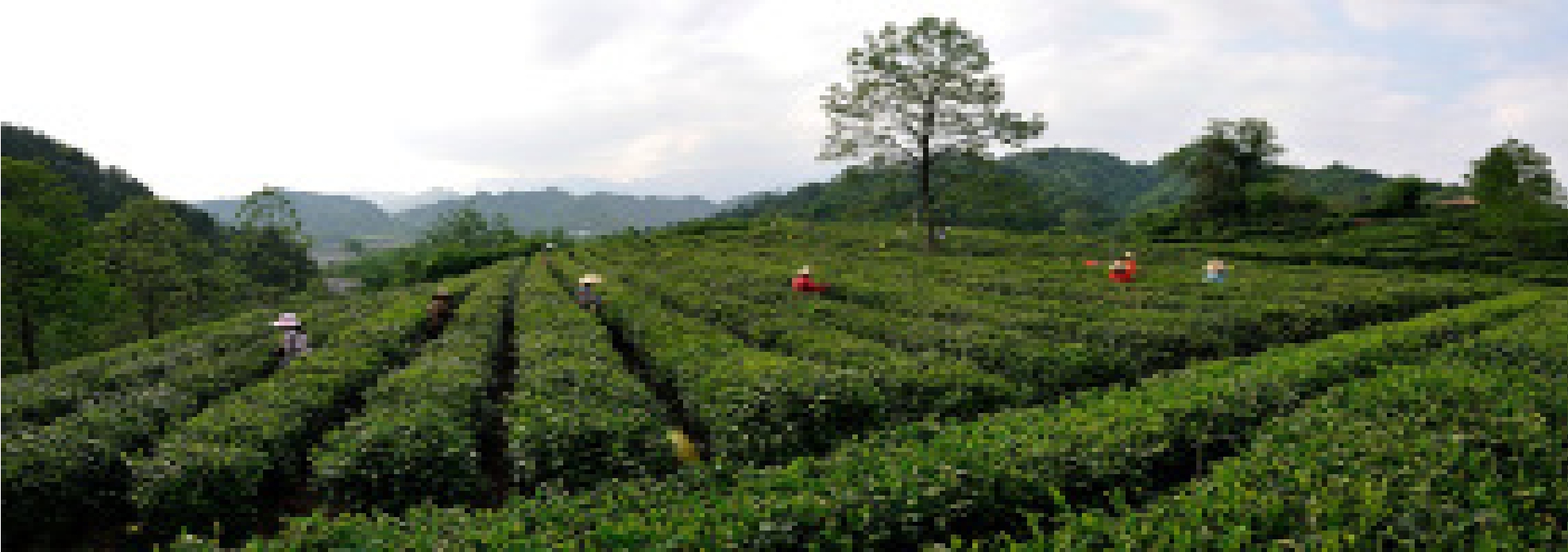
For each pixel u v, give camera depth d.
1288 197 67.12
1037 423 8.18
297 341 15.66
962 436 7.91
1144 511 5.91
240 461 8.88
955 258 36.06
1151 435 7.40
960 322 16.72
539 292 24.56
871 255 38.41
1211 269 24.58
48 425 11.34
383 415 9.69
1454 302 20.62
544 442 8.73
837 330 15.24
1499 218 40.00
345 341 16.19
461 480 9.02
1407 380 8.60
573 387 10.66
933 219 41.34
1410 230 47.38
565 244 65.00
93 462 9.35
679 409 13.04
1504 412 7.38
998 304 19.22
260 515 9.50
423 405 9.96
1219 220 67.94
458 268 60.06
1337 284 23.55
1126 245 44.44
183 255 45.59
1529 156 52.44
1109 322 15.24
